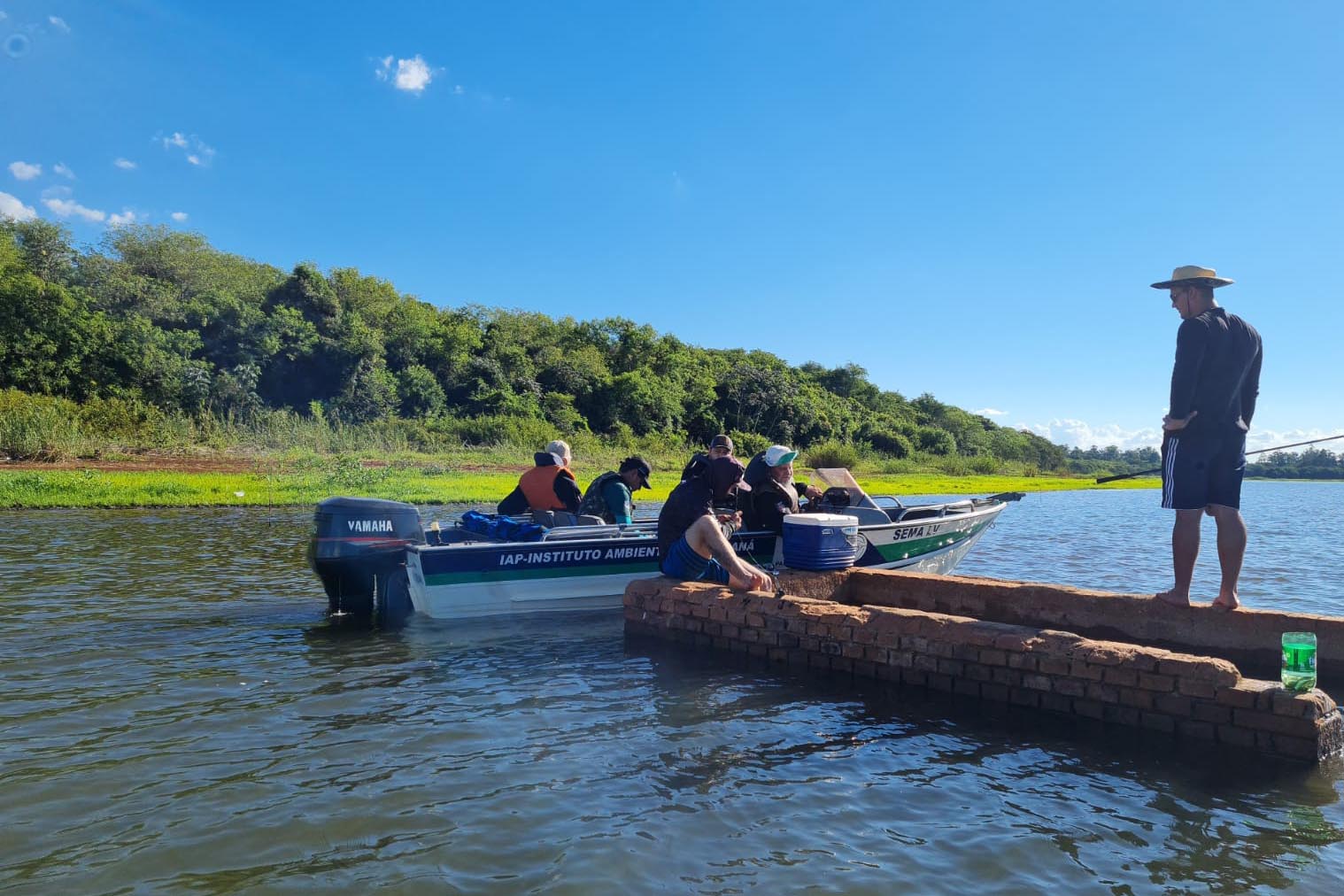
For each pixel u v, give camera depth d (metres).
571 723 4.45
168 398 39.31
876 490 33.50
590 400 59.28
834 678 5.39
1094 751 4.18
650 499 23.06
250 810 3.36
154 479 20.12
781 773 3.83
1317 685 5.28
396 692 4.95
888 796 3.60
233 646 6.00
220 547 11.16
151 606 7.36
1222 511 5.41
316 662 5.61
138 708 4.59
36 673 5.25
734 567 6.29
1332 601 8.40
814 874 2.92
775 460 7.69
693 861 2.99
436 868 2.92
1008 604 6.40
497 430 42.38
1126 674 4.52
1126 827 3.33
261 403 42.03
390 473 23.72
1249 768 3.98
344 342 48.28
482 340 63.75
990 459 64.56
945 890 2.83
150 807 3.38
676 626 6.27
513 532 7.35
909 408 101.06
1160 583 9.67
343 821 3.27
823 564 6.90
